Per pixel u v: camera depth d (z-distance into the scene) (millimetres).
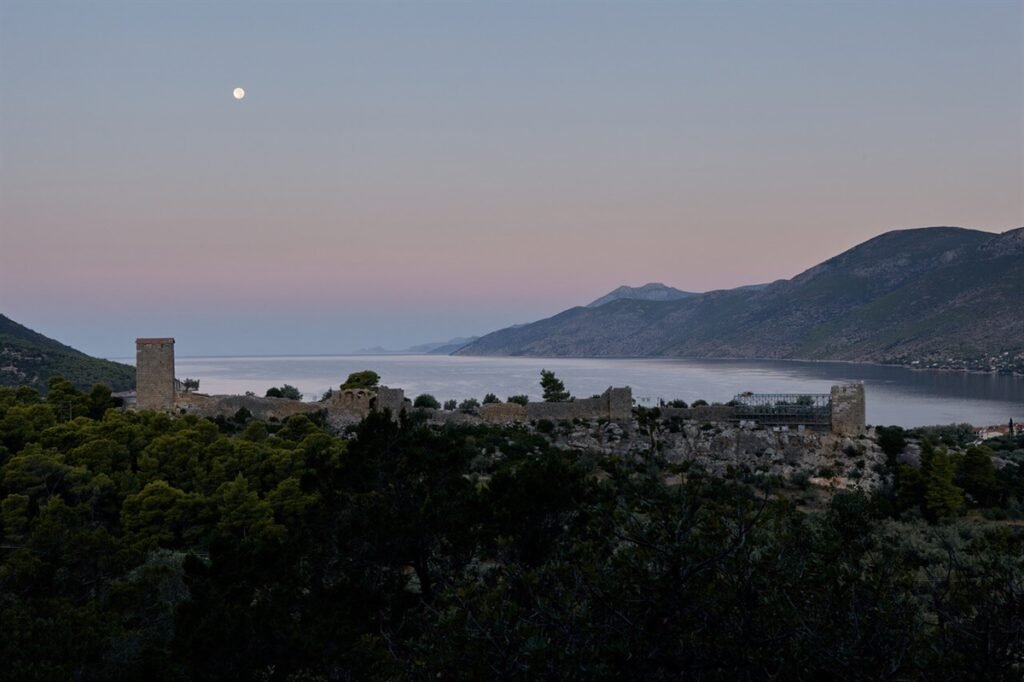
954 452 61531
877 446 57844
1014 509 50281
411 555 24141
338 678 20281
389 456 26109
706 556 13148
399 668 15141
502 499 24688
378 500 25406
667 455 55312
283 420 68188
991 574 13195
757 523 14133
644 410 62031
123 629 26531
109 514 48031
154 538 42906
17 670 21625
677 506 14258
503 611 13078
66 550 32375
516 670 12172
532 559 23188
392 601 23344
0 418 59656
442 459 26297
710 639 12258
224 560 24750
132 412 64688
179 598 31656
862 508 16172
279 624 21328
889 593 12773
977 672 11281
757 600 12586
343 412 67125
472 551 24406
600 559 14586
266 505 44750
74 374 141000
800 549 14070
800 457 55281
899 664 11266
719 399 178500
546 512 23766
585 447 56562
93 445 51844
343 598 23422
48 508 40906
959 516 48562
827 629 11984
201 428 58406
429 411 65125
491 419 62875
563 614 12938
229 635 20891
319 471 26781
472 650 12750
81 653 23969
